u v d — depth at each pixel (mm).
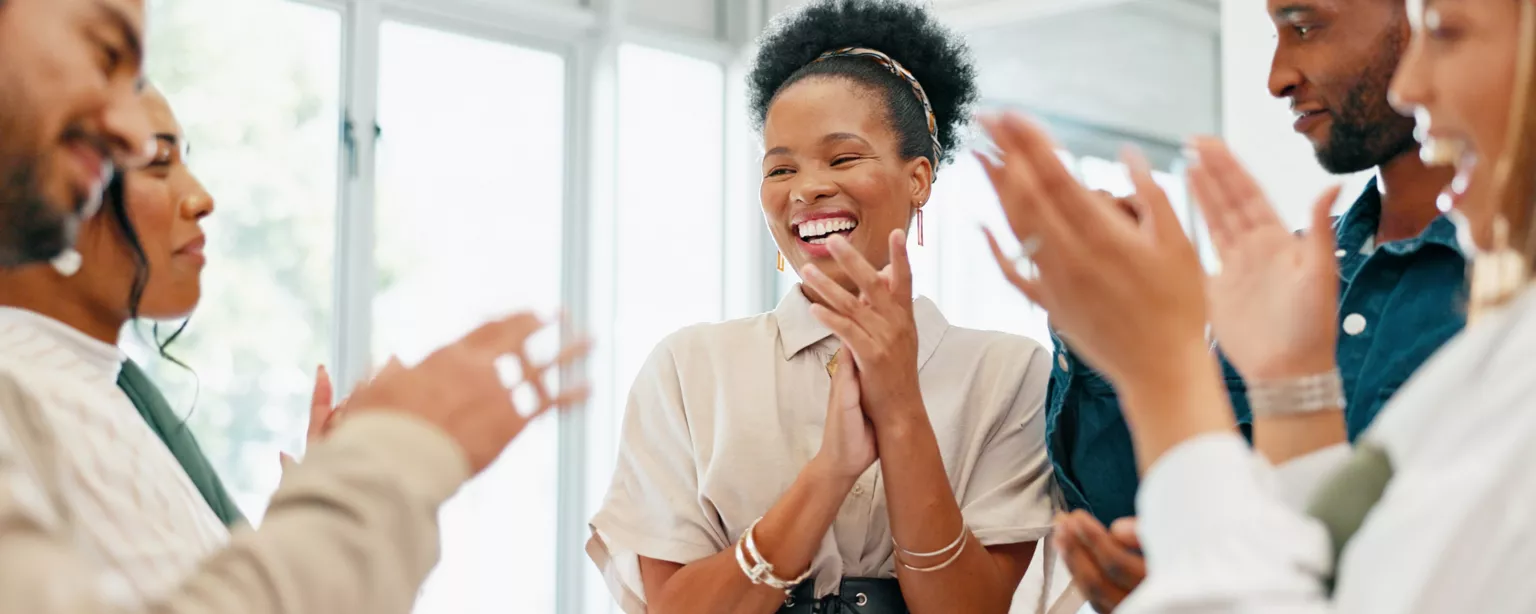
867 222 1722
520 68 4191
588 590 4125
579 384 848
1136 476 1452
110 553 806
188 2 3465
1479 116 727
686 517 1696
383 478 732
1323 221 912
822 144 1729
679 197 4586
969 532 1584
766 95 1947
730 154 4711
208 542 902
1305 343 898
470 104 4066
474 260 4055
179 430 1151
